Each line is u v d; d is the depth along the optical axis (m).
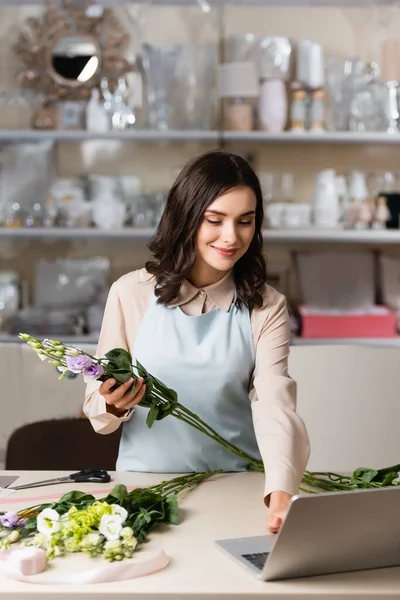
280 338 1.87
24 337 1.52
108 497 1.50
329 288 4.38
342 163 4.46
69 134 4.33
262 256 1.90
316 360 2.39
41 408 2.80
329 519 1.26
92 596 1.25
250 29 4.38
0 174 4.35
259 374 1.83
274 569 1.28
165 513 1.54
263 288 1.92
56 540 1.35
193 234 1.76
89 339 4.26
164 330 1.87
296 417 1.70
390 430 2.37
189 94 4.31
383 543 1.34
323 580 1.30
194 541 1.45
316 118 4.32
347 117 4.34
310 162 4.46
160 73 4.31
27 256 4.42
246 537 1.46
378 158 4.47
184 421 1.73
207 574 1.31
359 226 4.34
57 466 2.50
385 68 4.34
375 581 1.30
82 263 4.40
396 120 4.33
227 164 1.73
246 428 1.90
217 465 1.88
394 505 1.29
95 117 4.34
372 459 2.36
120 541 1.35
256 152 4.44
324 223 4.34
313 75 4.30
